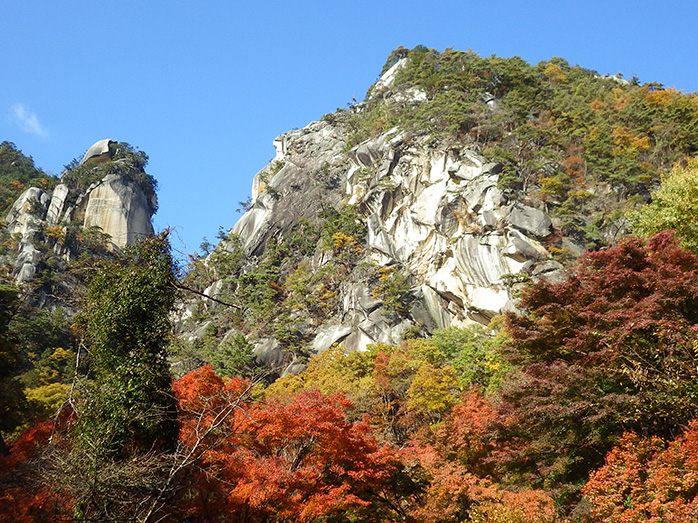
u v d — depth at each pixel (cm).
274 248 12312
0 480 1462
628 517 1659
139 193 15662
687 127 10250
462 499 2280
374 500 2245
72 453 1448
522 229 8625
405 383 5488
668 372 2025
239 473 1852
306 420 2034
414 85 14500
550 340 2588
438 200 10025
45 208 14588
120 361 1805
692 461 1625
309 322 9962
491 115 11525
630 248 2444
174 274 2020
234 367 7956
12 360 3603
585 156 10262
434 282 9256
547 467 2158
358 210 11550
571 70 15888
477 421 2602
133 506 1498
